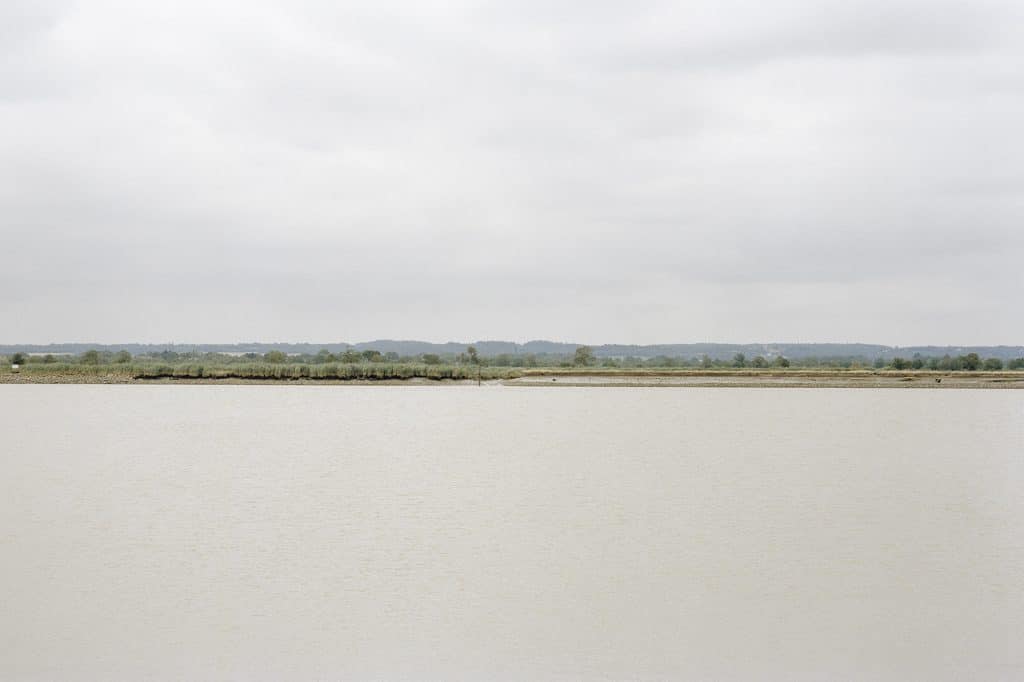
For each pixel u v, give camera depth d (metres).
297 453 61.59
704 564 30.97
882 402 116.31
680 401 116.50
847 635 24.20
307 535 34.97
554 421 87.69
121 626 24.53
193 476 50.53
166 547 32.88
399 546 33.12
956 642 23.73
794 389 147.00
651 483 48.69
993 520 38.59
